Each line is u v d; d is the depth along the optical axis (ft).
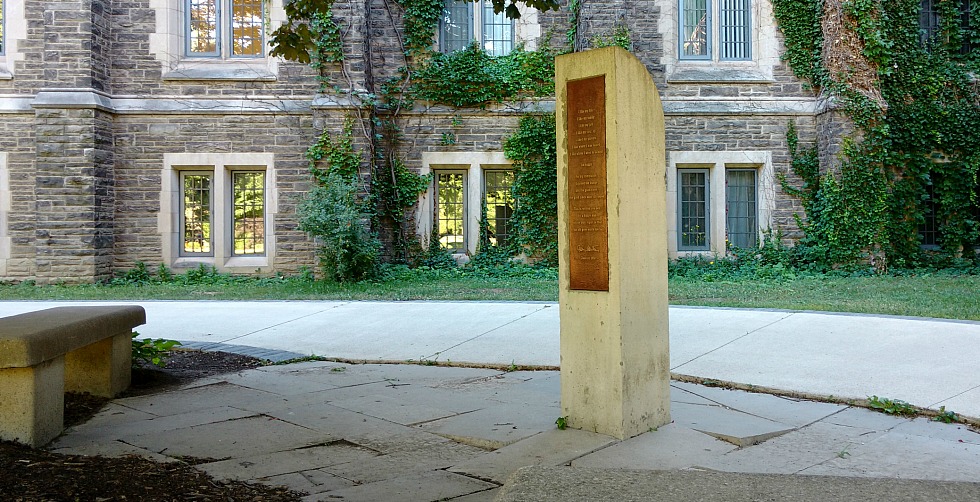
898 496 10.69
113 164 49.08
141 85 49.19
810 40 52.80
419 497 11.64
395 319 30.78
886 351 22.09
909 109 53.36
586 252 14.85
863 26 50.55
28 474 12.20
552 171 52.21
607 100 14.19
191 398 18.84
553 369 22.66
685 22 53.83
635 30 52.65
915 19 53.42
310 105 49.34
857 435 15.29
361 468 13.24
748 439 14.71
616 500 10.55
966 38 55.01
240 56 50.44
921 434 15.51
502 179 53.47
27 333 14.11
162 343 21.65
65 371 18.79
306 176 49.75
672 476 11.71
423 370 22.79
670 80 52.60
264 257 50.96
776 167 53.11
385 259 51.75
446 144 52.06
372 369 22.98
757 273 50.01
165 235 49.34
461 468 13.11
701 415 16.72
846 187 50.57
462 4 53.21
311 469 13.17
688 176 54.08
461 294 39.17
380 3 51.57
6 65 47.93
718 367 21.70
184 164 49.49
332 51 48.47
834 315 27.32
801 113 52.95
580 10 51.55
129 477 12.30
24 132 47.96
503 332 27.63
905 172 53.83
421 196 52.13
